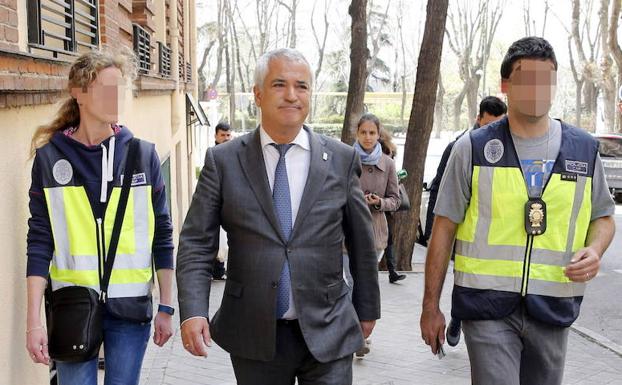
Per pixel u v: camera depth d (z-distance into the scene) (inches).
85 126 140.0
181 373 239.9
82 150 138.2
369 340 255.8
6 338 138.9
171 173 543.2
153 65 419.5
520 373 143.3
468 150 139.1
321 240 131.4
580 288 139.2
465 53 2167.8
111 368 139.9
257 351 130.4
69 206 137.3
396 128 2495.1
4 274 138.0
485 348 136.9
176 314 323.0
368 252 138.3
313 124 2532.0
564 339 140.5
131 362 140.2
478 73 2165.4
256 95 134.2
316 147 134.7
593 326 327.3
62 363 139.2
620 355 267.1
